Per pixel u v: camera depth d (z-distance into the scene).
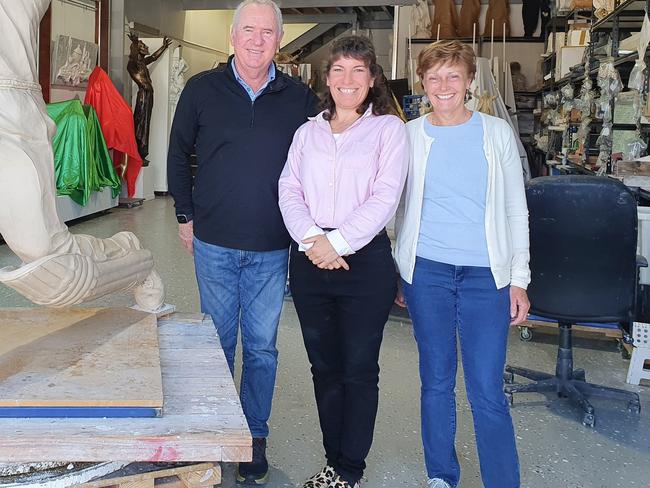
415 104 6.18
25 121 1.38
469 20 9.63
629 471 2.30
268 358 2.17
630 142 4.02
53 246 1.42
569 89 5.93
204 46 13.11
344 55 1.80
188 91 2.06
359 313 1.90
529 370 3.04
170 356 1.62
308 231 1.80
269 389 2.18
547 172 7.64
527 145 9.28
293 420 2.62
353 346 1.92
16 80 1.38
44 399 1.25
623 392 2.83
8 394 1.27
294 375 3.08
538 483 2.20
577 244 2.58
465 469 2.29
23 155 1.36
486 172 1.86
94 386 1.32
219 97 2.01
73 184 6.88
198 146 2.07
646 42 3.56
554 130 6.72
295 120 2.04
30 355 1.47
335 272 1.88
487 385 1.89
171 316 1.91
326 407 2.03
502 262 1.87
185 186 2.17
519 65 9.45
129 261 1.71
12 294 4.20
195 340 1.73
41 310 1.80
